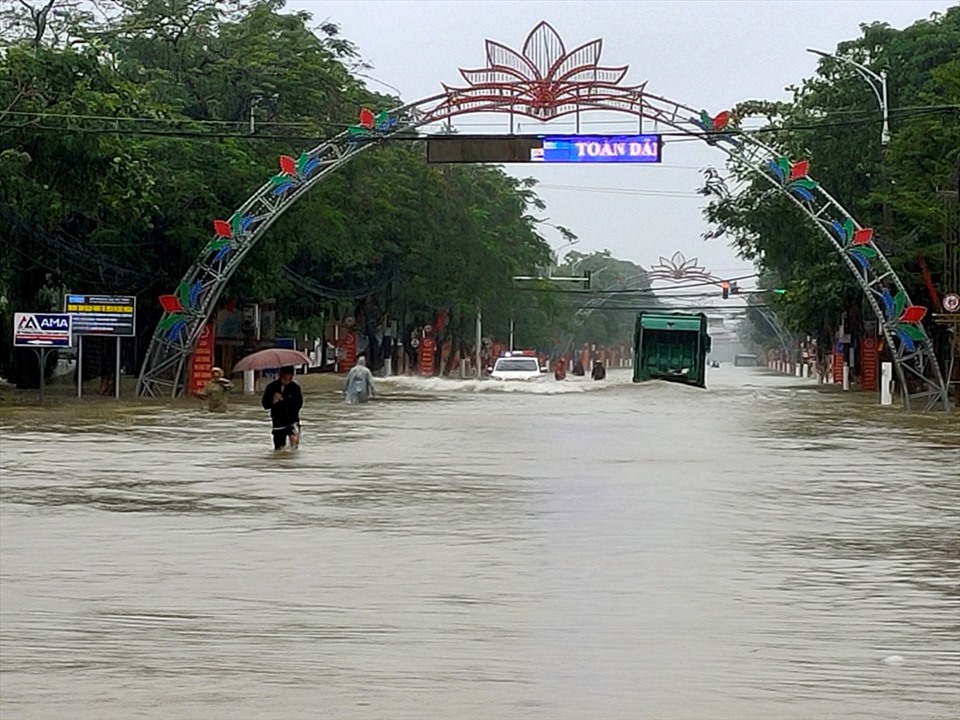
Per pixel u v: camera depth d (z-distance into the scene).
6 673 9.57
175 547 15.14
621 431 33.94
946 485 21.94
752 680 9.48
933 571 13.90
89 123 42.03
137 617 11.46
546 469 23.91
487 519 17.39
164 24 53.44
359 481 21.81
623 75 46.09
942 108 43.38
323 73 54.09
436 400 50.28
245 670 9.66
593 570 13.78
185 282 47.00
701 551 15.02
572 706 8.77
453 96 46.62
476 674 9.57
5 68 42.16
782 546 15.43
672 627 11.16
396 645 10.46
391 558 14.45
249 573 13.55
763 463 25.55
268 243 50.44
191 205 47.91
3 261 46.38
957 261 44.78
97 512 18.00
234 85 53.16
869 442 31.34
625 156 45.91
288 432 27.30
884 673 9.71
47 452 26.88
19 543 15.40
